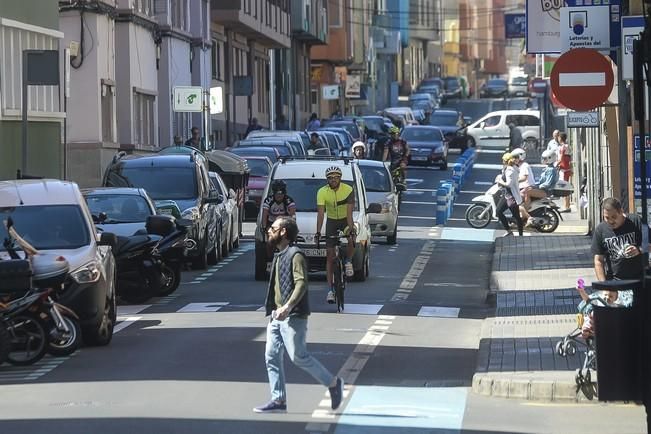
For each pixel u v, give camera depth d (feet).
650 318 84.64
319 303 177.58
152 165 232.32
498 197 302.86
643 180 89.04
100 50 337.52
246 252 257.34
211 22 480.23
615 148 218.79
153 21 385.70
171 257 185.78
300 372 124.06
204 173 238.27
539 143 551.59
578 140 345.31
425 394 114.83
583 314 116.47
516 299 178.81
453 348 140.67
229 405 107.55
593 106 139.54
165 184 229.04
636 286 85.35
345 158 214.07
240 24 490.08
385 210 265.75
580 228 293.02
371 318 163.73
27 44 269.23
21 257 138.62
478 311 172.24
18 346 130.00
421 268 226.99
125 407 106.42
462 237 289.12
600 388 85.76
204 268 225.35
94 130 334.65
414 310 172.14
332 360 131.75
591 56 139.23
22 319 129.08
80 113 334.03
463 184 456.45
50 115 278.26
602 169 243.40
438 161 517.96
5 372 124.88
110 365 127.65
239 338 144.56
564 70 139.54
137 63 369.50
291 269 105.09
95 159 334.03
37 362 129.59
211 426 99.25
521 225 276.82
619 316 85.56
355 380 121.08
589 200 275.18
